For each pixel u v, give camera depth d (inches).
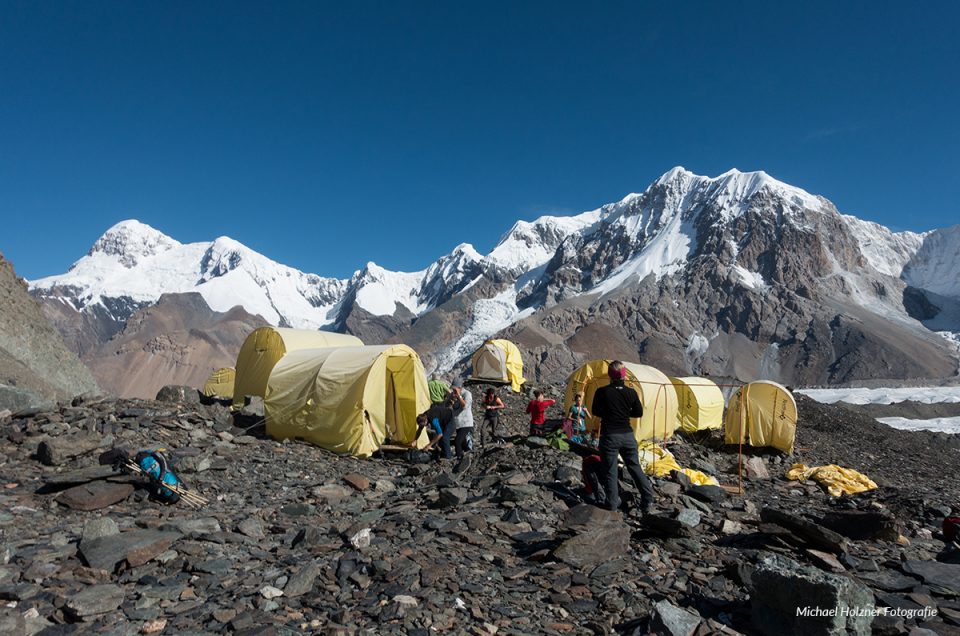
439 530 327.0
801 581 204.4
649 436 845.2
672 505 404.5
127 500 350.6
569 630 220.7
